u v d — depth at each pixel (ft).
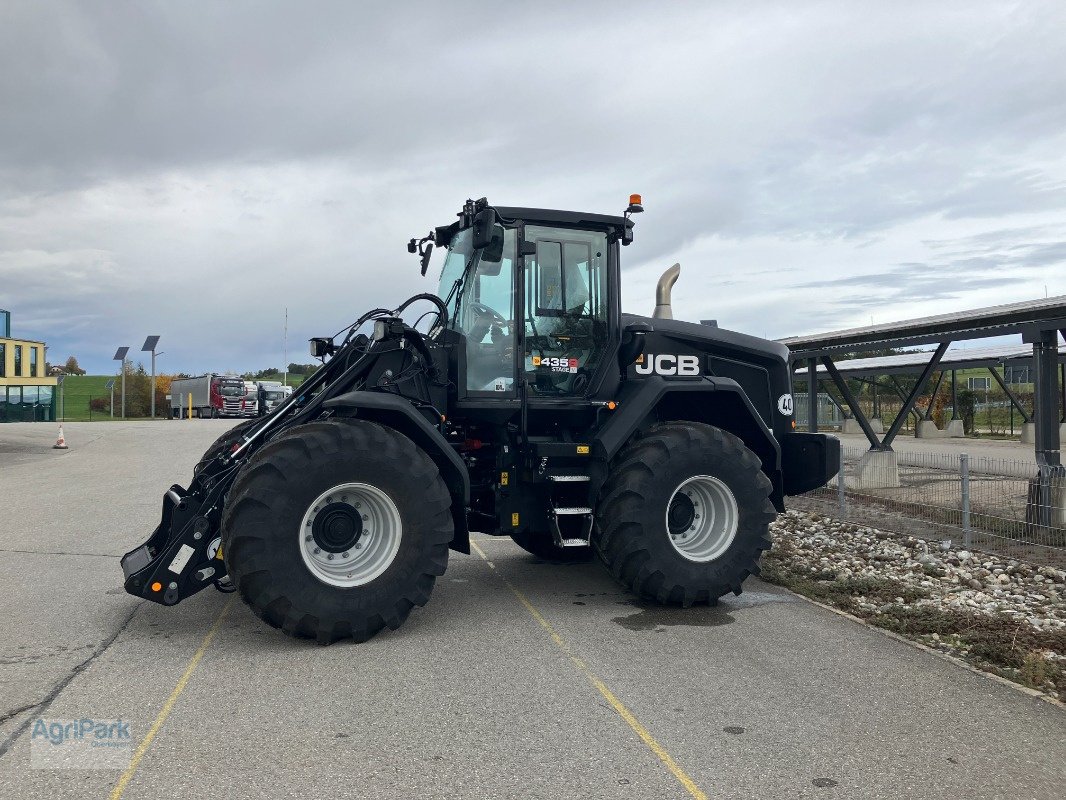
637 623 17.10
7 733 11.32
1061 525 24.89
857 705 12.50
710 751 10.87
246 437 18.48
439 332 19.12
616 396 19.79
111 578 20.75
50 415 154.92
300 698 12.66
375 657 14.69
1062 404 67.77
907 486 36.45
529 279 19.07
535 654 14.94
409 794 9.64
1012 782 10.04
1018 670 14.01
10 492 38.91
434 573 15.94
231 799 9.50
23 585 19.98
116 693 12.84
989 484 35.88
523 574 21.86
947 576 21.50
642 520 17.74
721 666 14.29
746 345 22.91
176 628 16.37
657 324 21.63
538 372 19.10
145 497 37.06
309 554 15.43
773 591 20.08
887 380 93.20
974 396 90.58
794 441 23.48
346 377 17.44
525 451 18.33
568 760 10.57
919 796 9.70
